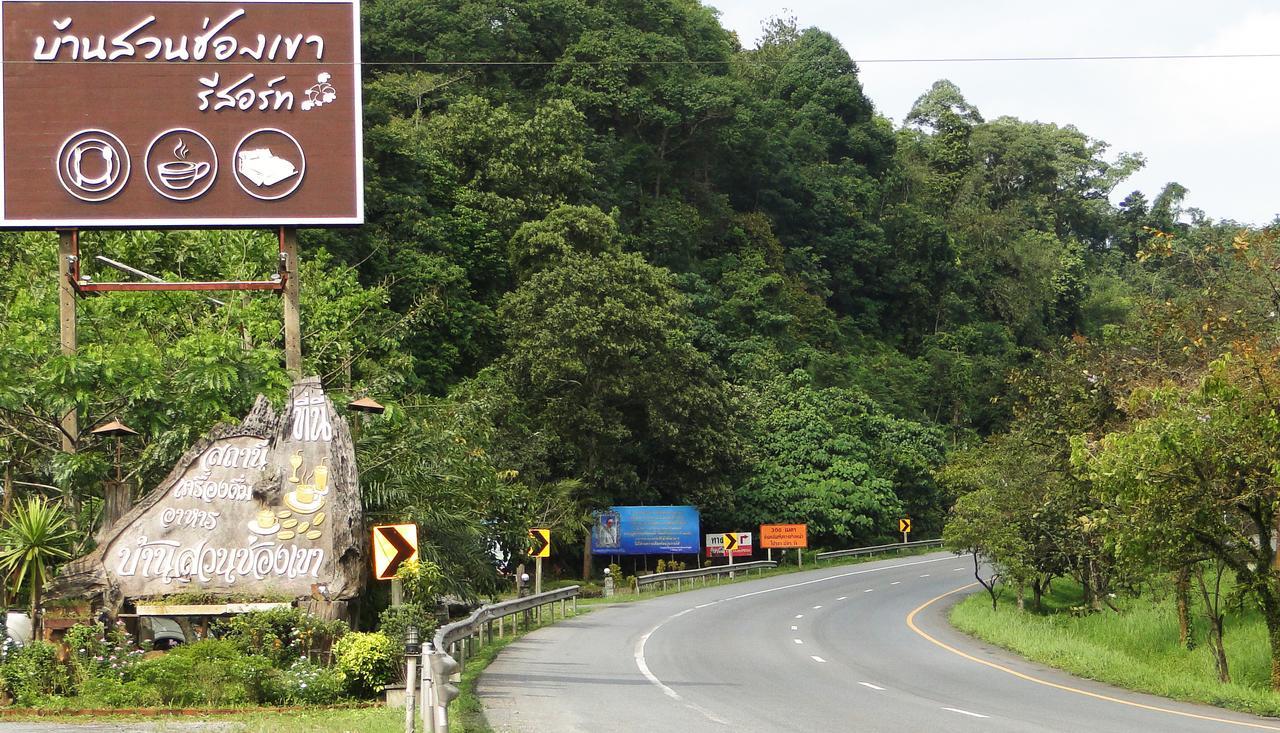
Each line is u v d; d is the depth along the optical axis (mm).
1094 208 128875
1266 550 21500
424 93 72062
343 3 23078
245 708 14828
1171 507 20984
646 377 49781
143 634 18844
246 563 18000
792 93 104938
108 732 12984
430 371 51125
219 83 22672
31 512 18266
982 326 94000
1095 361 31219
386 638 16422
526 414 49000
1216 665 24141
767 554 59688
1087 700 18062
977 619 31031
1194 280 39250
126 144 22453
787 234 88062
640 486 52219
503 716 14695
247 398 23359
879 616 34062
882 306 91750
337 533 18109
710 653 23562
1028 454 33000
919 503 69750
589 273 49750
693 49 90250
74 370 21625
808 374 69562
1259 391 20531
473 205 59656
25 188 22203
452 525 23141
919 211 99125
